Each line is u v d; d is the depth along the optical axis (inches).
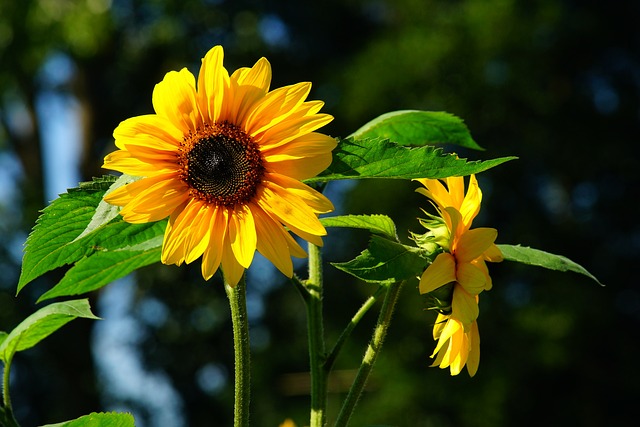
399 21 588.7
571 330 469.1
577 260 500.4
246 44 626.2
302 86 78.6
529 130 505.0
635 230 518.6
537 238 493.4
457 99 499.5
